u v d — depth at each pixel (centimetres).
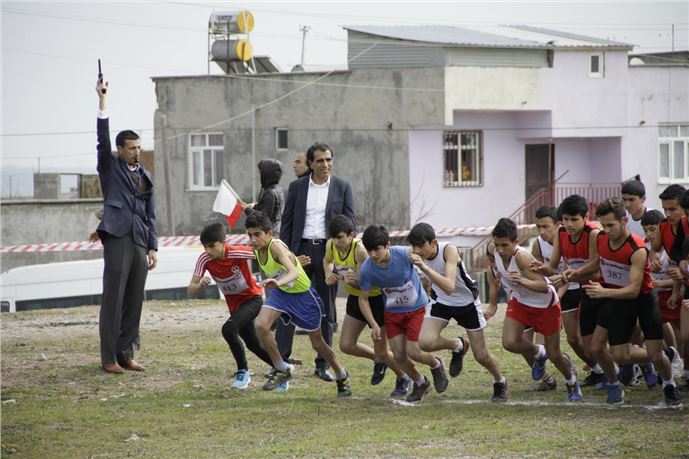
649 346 1703
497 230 1722
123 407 1828
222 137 7212
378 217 6556
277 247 1811
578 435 1495
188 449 1526
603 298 1717
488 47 6331
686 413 1655
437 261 1714
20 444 1588
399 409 1745
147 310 3159
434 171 6481
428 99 6319
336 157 6700
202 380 2069
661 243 1870
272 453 1464
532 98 6494
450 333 2655
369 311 1750
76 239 6812
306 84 6812
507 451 1416
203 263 1884
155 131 7406
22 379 2081
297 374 2114
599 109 6669
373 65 6631
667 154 6931
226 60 7231
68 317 2998
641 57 7325
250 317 1933
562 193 6788
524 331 1833
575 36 7056
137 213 2127
